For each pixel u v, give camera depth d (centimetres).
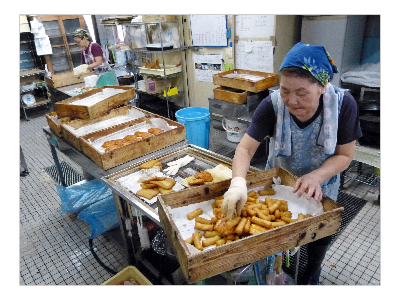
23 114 615
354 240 250
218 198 150
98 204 269
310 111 131
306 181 135
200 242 129
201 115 373
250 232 127
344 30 293
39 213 311
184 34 473
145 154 219
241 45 411
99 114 270
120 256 252
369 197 300
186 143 237
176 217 145
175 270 221
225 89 383
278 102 142
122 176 197
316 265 183
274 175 159
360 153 278
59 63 652
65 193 284
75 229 286
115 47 517
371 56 322
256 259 118
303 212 142
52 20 617
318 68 114
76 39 498
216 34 431
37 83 605
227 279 170
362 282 214
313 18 315
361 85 269
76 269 242
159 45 442
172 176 193
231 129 403
